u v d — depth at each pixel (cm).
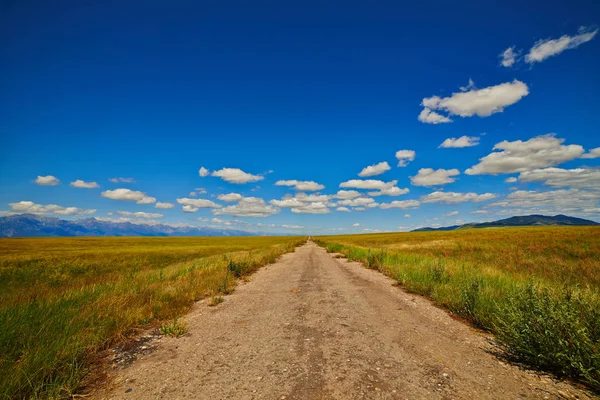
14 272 1947
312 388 337
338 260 2150
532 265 1497
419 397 317
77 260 2688
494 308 580
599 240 2705
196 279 1092
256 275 1412
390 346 476
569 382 357
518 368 397
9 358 374
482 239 3828
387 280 1177
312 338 517
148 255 3388
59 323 508
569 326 384
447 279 981
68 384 335
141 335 545
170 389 343
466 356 438
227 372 386
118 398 324
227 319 652
